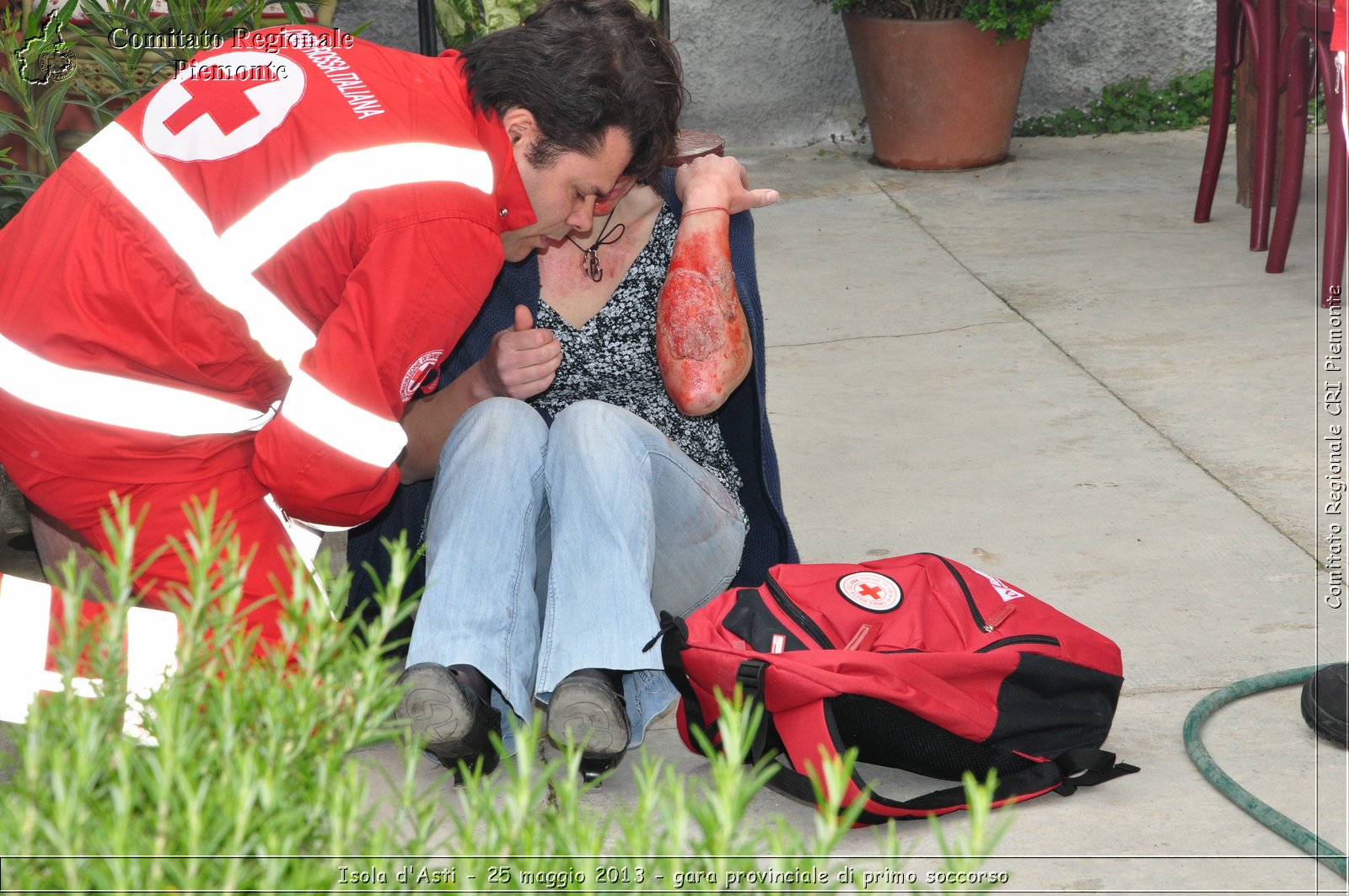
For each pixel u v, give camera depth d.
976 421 7.70
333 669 2.20
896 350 8.90
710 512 4.84
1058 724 4.34
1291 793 4.29
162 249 3.63
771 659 4.14
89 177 3.74
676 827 1.89
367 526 5.10
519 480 4.55
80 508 3.83
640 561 4.40
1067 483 6.84
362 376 3.64
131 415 3.69
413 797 2.21
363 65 3.88
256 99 3.71
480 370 4.79
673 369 4.70
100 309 3.64
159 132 3.73
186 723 2.01
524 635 4.41
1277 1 9.88
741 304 4.84
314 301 3.72
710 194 4.86
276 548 3.90
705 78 14.08
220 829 1.86
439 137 3.74
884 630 4.51
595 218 4.89
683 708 4.50
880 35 12.93
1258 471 6.88
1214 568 5.88
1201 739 4.60
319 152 3.62
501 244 3.86
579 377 5.04
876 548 6.19
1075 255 10.65
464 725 4.08
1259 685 4.87
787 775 4.13
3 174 6.54
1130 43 14.51
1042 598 5.66
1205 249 10.62
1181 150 13.60
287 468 3.70
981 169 13.37
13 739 2.27
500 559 4.41
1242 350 8.56
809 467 7.14
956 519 6.46
